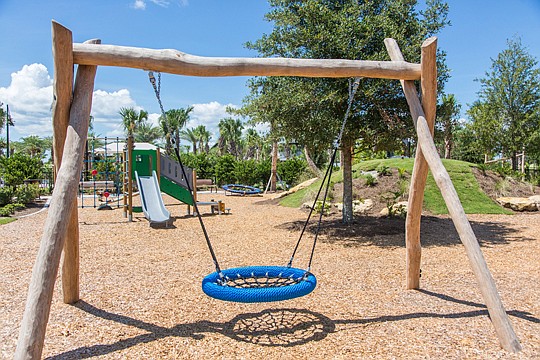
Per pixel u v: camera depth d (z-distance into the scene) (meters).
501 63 19.34
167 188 13.62
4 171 22.31
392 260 6.86
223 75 4.12
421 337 3.69
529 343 3.55
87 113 3.81
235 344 3.59
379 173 15.20
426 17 8.70
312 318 4.23
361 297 4.89
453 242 8.53
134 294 5.01
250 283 4.35
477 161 31.19
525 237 9.11
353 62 4.35
